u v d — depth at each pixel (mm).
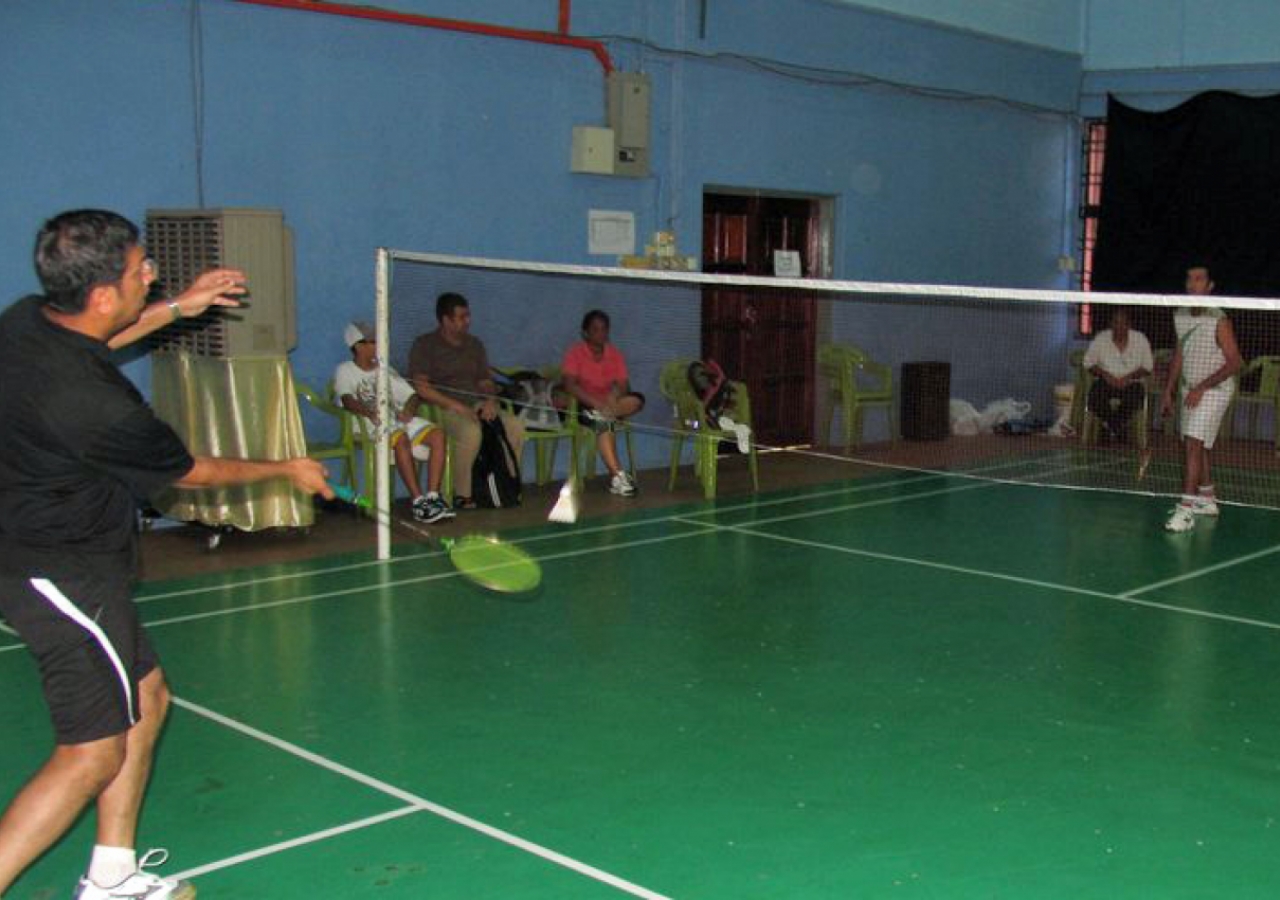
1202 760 4676
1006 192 14547
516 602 6777
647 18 10977
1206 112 14062
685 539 8383
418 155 9656
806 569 7559
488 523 8820
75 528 3090
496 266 7992
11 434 3023
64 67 7969
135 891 3441
